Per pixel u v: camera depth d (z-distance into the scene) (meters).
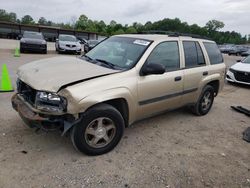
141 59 3.96
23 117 3.38
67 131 3.44
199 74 5.09
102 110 3.44
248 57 11.16
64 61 4.13
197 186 3.14
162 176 3.28
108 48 4.55
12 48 21.73
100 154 3.63
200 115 5.67
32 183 2.94
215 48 5.92
